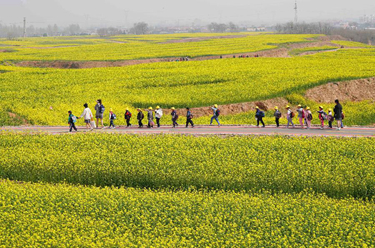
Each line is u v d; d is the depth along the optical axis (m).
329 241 31.19
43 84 107.69
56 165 48.19
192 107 89.25
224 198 38.53
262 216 35.06
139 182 45.41
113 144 54.72
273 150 50.88
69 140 56.53
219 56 176.75
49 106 85.88
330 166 46.06
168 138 55.94
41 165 48.25
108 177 46.12
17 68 142.62
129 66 139.62
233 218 34.94
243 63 138.88
